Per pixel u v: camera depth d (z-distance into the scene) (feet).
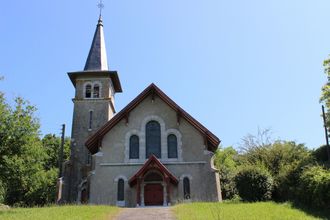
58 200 103.60
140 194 84.64
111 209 64.13
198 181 87.97
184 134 92.68
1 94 71.87
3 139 69.00
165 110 95.30
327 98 107.45
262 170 78.79
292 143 104.53
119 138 92.89
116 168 89.76
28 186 73.15
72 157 112.88
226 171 123.44
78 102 120.16
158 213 57.88
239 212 54.34
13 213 58.13
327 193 58.34
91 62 130.82
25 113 72.43
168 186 83.51
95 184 87.86
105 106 119.75
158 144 92.48
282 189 75.36
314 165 74.59
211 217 49.19
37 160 73.26
